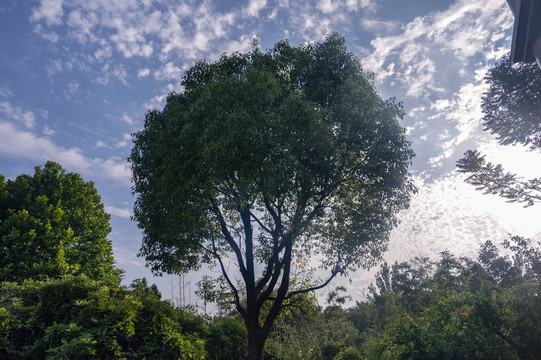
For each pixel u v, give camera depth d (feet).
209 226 39.91
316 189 37.19
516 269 60.03
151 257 45.01
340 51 42.06
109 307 28.71
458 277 72.43
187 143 34.50
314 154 34.63
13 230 50.60
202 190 37.58
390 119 38.01
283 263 41.27
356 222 41.96
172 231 38.45
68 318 28.78
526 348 27.09
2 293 29.45
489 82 56.08
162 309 32.73
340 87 38.42
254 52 42.52
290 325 60.59
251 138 31.68
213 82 35.24
